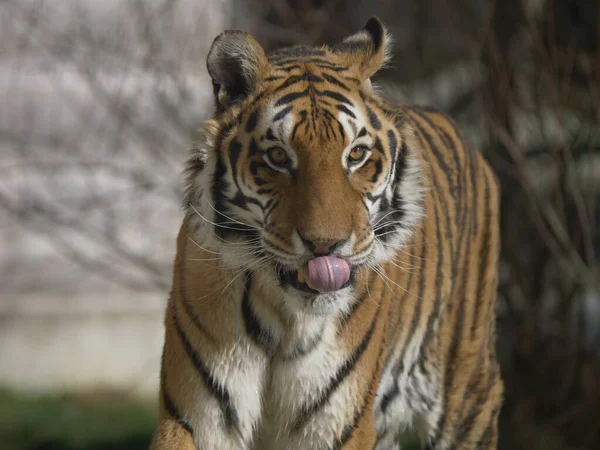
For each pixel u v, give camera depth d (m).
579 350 13.22
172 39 14.72
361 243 6.94
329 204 6.68
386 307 7.93
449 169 9.31
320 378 7.45
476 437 9.68
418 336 8.91
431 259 8.83
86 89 16.22
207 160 7.21
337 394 7.51
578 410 13.15
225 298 7.23
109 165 15.43
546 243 12.27
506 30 12.67
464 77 14.21
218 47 7.13
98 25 15.08
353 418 7.62
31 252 16.70
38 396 15.84
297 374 7.45
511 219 13.12
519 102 12.89
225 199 7.14
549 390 13.45
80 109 16.23
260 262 7.11
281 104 6.96
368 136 7.08
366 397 7.73
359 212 6.93
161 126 14.66
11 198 16.08
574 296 13.32
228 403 7.34
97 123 16.16
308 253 6.80
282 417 7.59
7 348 16.08
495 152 12.82
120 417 15.20
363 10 15.49
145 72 14.05
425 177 8.02
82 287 16.69
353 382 7.59
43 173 15.53
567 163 12.27
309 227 6.64
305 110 6.91
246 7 14.48
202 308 7.23
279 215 6.86
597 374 13.15
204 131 7.25
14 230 16.55
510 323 13.48
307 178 6.77
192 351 7.28
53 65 15.45
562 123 12.22
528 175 12.25
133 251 16.11
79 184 16.05
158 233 16.12
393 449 9.35
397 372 8.84
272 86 7.10
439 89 14.52
